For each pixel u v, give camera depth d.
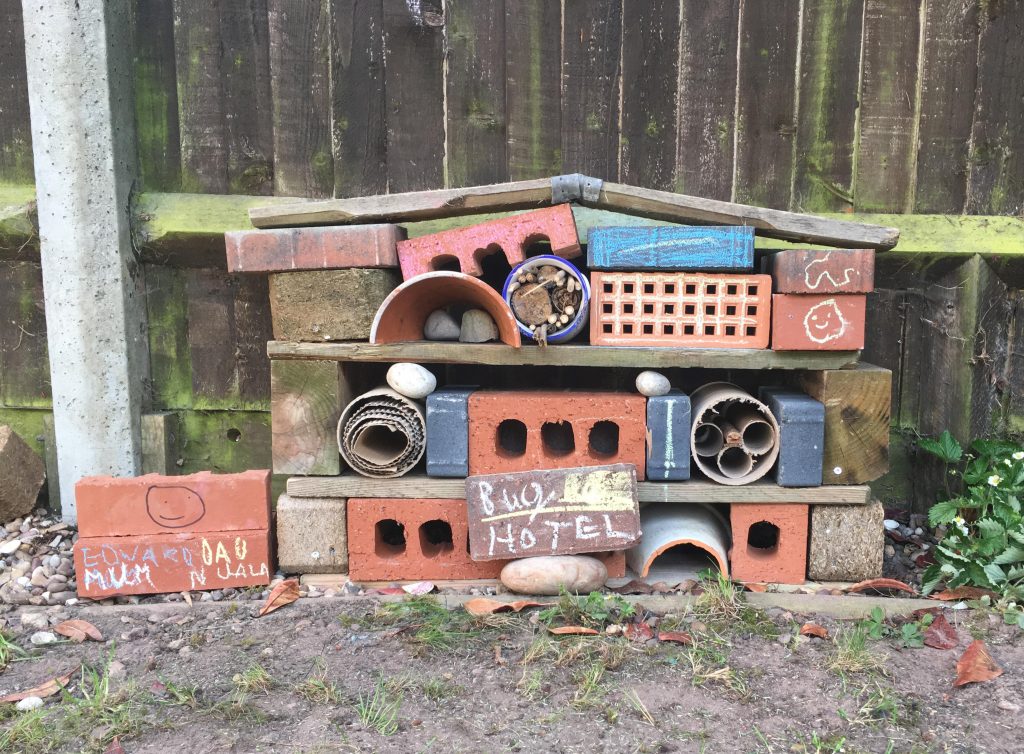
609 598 0.99
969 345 1.20
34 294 1.25
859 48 1.18
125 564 1.03
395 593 1.04
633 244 1.02
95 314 1.19
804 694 0.83
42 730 0.78
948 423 1.22
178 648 0.92
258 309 1.24
